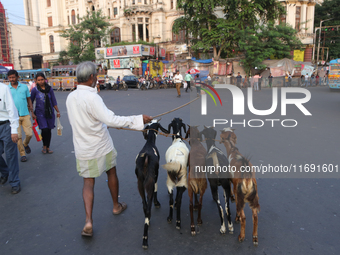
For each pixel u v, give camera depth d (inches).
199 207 136.1
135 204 161.6
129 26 1636.3
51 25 1921.8
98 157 131.6
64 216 148.5
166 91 940.0
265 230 132.6
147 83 1116.5
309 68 1125.1
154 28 1641.2
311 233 129.2
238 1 1115.3
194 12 1205.1
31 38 2591.0
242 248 120.2
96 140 129.9
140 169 127.3
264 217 143.7
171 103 562.6
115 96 768.3
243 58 1179.3
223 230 130.0
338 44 1657.2
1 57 2524.6
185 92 855.7
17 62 2527.1
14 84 227.5
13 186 174.9
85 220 142.8
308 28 1370.6
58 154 251.0
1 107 165.8
